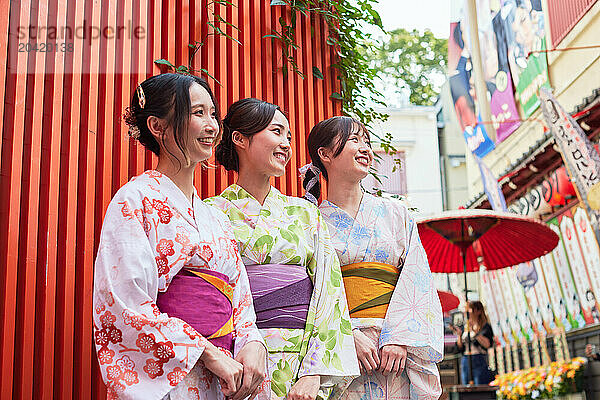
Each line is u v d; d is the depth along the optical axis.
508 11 8.95
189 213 1.89
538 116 8.95
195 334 1.71
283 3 3.56
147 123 1.98
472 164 12.66
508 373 8.33
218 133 2.03
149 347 1.66
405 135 15.00
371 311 2.47
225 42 3.32
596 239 7.12
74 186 2.50
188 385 1.71
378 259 2.56
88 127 2.59
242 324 1.93
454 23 10.30
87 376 2.40
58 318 2.39
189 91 1.97
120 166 2.68
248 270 2.20
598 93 6.23
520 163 8.02
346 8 4.04
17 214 2.31
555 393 7.15
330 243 2.38
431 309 2.51
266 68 3.53
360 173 2.66
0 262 2.26
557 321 8.15
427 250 6.47
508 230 5.93
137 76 2.84
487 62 9.62
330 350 2.18
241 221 2.27
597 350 7.41
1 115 2.34
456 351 7.43
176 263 1.79
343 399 2.40
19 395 2.22
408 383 2.45
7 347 2.21
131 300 1.69
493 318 9.95
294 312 2.19
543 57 8.30
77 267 2.47
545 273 8.29
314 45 3.90
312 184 2.84
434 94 16.61
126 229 1.76
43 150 2.46
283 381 2.10
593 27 7.35
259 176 2.36
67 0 2.63
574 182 6.07
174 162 1.95
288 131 2.46
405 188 14.66
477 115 9.93
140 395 1.63
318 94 3.85
